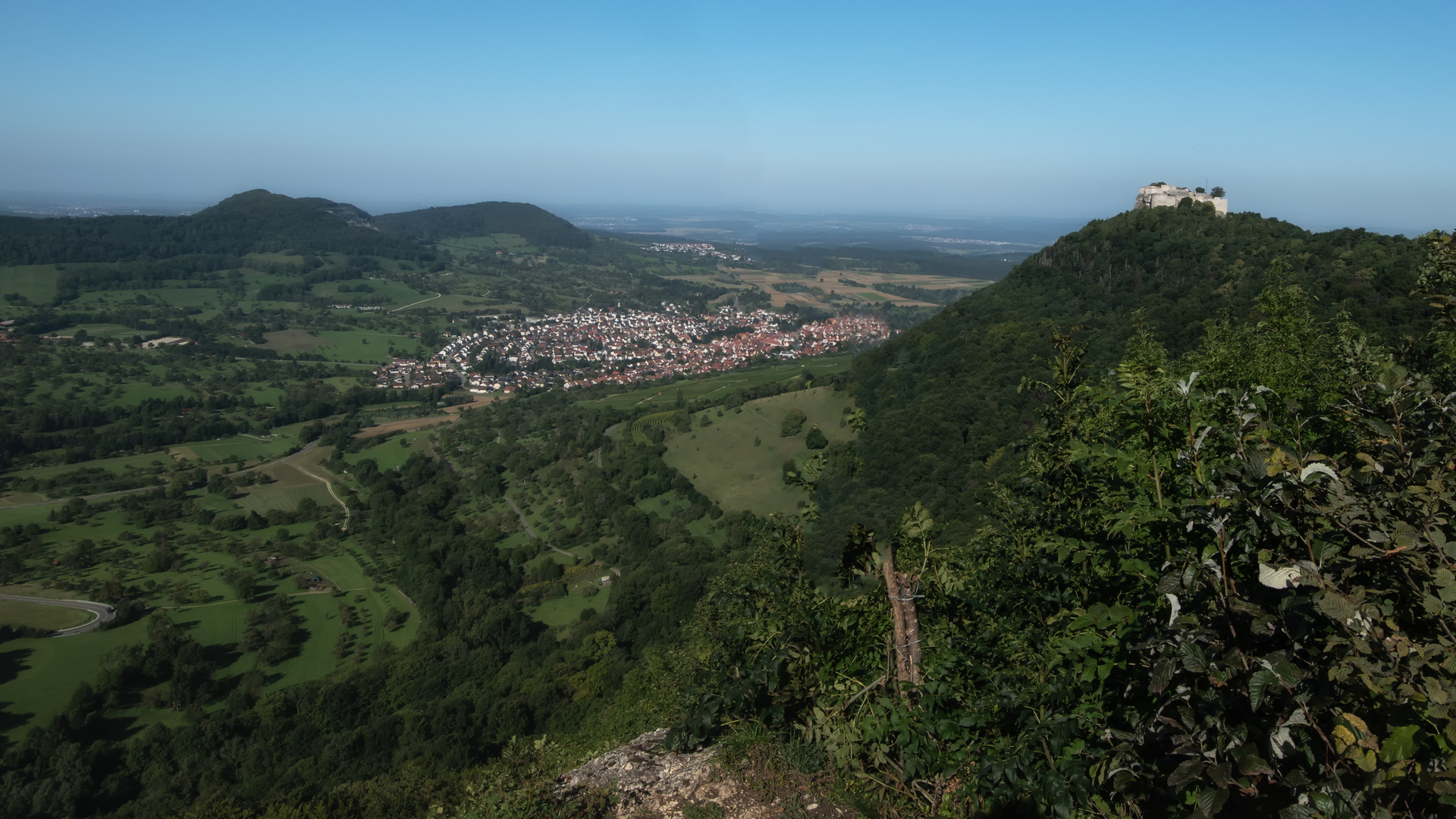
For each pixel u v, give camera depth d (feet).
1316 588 7.12
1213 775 6.52
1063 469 12.42
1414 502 7.06
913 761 10.61
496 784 12.60
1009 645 11.61
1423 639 6.96
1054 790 8.68
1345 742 6.10
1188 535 8.87
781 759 11.93
